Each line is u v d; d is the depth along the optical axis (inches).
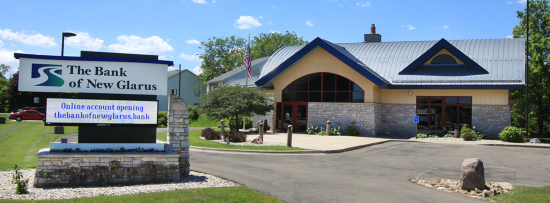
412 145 879.1
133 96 448.8
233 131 904.9
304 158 646.5
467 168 400.5
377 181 445.7
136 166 415.8
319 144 844.0
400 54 1257.4
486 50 1168.8
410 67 1151.6
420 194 380.2
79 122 424.2
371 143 879.1
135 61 448.1
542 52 1274.6
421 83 1111.0
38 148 700.0
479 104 1064.2
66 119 421.4
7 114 2316.7
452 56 1155.3
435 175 492.1
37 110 1776.6
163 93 455.2
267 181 435.2
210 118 1038.4
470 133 986.7
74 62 433.1
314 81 1165.1
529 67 1289.4
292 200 350.3
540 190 388.5
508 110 1034.1
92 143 422.3
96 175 403.9
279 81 1209.4
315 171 510.3
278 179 447.5
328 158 653.9
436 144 903.7
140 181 415.8
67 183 396.5
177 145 450.0
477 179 394.6
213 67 2851.9
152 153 422.6
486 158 671.1
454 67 1146.0
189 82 2795.3
